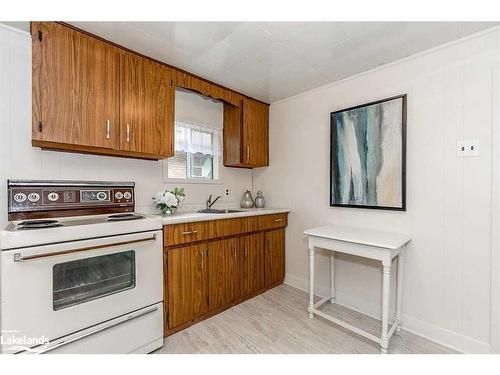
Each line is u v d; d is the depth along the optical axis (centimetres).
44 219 163
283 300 257
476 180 170
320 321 215
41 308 127
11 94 167
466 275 174
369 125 224
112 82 183
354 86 240
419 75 197
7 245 119
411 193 201
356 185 234
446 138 183
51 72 156
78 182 184
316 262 271
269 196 327
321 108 268
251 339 188
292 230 298
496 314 162
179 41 183
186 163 279
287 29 168
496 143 162
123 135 188
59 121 159
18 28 167
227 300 236
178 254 198
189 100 275
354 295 238
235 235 245
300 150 289
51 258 130
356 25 163
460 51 177
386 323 171
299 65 220
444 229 184
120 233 158
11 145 167
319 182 270
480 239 169
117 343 154
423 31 169
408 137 203
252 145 302
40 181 168
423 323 193
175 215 222
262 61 213
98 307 147
